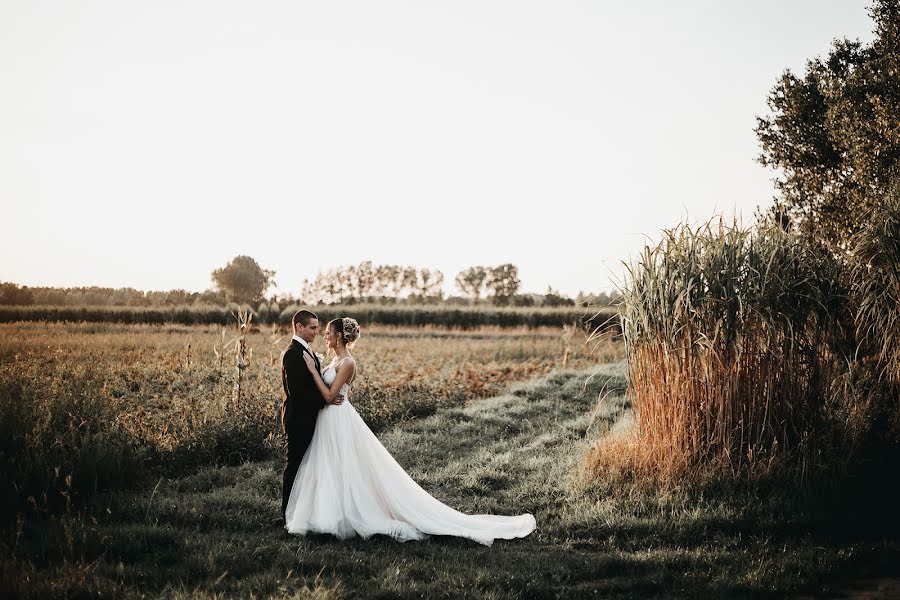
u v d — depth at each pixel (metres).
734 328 6.48
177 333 27.66
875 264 7.06
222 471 7.07
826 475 6.26
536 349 22.80
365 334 35.31
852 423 6.62
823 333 6.86
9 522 5.03
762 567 4.55
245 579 4.23
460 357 20.39
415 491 5.73
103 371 11.42
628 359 7.18
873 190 10.38
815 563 4.66
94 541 4.60
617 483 6.55
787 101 13.01
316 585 4.10
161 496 6.03
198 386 11.73
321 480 5.50
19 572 3.83
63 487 5.67
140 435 7.32
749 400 6.54
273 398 9.21
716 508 5.82
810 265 6.88
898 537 5.25
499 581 4.36
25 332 24.58
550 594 4.23
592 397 12.63
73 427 6.58
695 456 6.52
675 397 6.62
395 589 4.15
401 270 93.12
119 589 3.90
